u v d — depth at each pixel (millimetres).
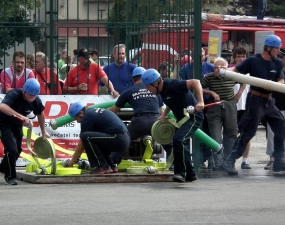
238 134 40312
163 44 41031
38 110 36094
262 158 48906
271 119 40125
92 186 34844
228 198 31047
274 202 30047
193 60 39844
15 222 26094
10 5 41062
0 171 36750
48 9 40469
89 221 26203
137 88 38344
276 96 42406
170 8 40750
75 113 36906
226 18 89625
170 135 36438
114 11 41875
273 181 36719
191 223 25844
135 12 43031
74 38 44344
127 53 42656
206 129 41469
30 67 41438
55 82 41125
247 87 44594
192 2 39625
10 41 40406
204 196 31609
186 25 39969
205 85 40594
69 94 41219
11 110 34938
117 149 36156
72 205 29375
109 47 41875
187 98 35000
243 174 39906
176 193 32469
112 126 35969
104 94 41312
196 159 40312
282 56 42531
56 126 37500
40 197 31406
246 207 28859
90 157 36375
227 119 40500
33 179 35906
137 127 38000
